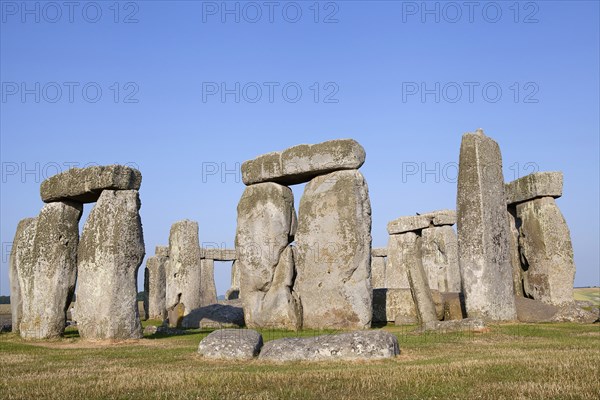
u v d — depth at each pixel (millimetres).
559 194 22344
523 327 15438
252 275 19219
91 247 15109
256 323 18859
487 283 17016
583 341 12539
